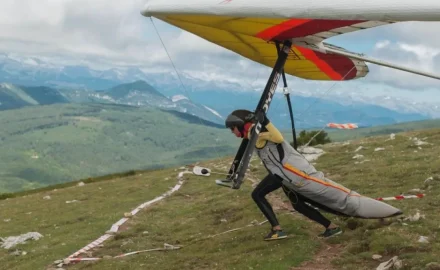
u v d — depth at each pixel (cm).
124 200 2552
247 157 1168
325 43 1220
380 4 733
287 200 1784
